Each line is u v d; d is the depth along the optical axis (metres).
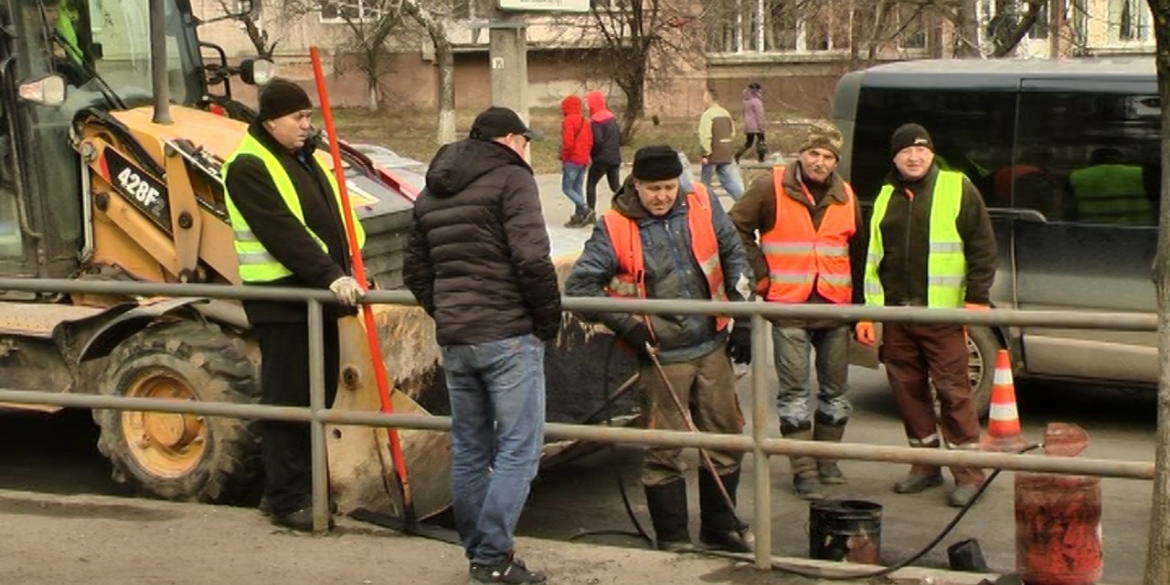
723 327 6.68
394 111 39.94
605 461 8.89
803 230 7.68
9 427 9.92
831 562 6.17
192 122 8.41
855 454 5.78
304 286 6.63
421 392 7.60
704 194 6.72
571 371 7.97
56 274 8.25
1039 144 9.23
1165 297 4.63
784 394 7.89
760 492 6.03
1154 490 4.80
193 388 7.45
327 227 6.67
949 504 7.85
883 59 28.36
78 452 9.23
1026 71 9.30
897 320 5.62
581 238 10.15
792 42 38.12
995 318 5.45
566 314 7.24
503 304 5.66
